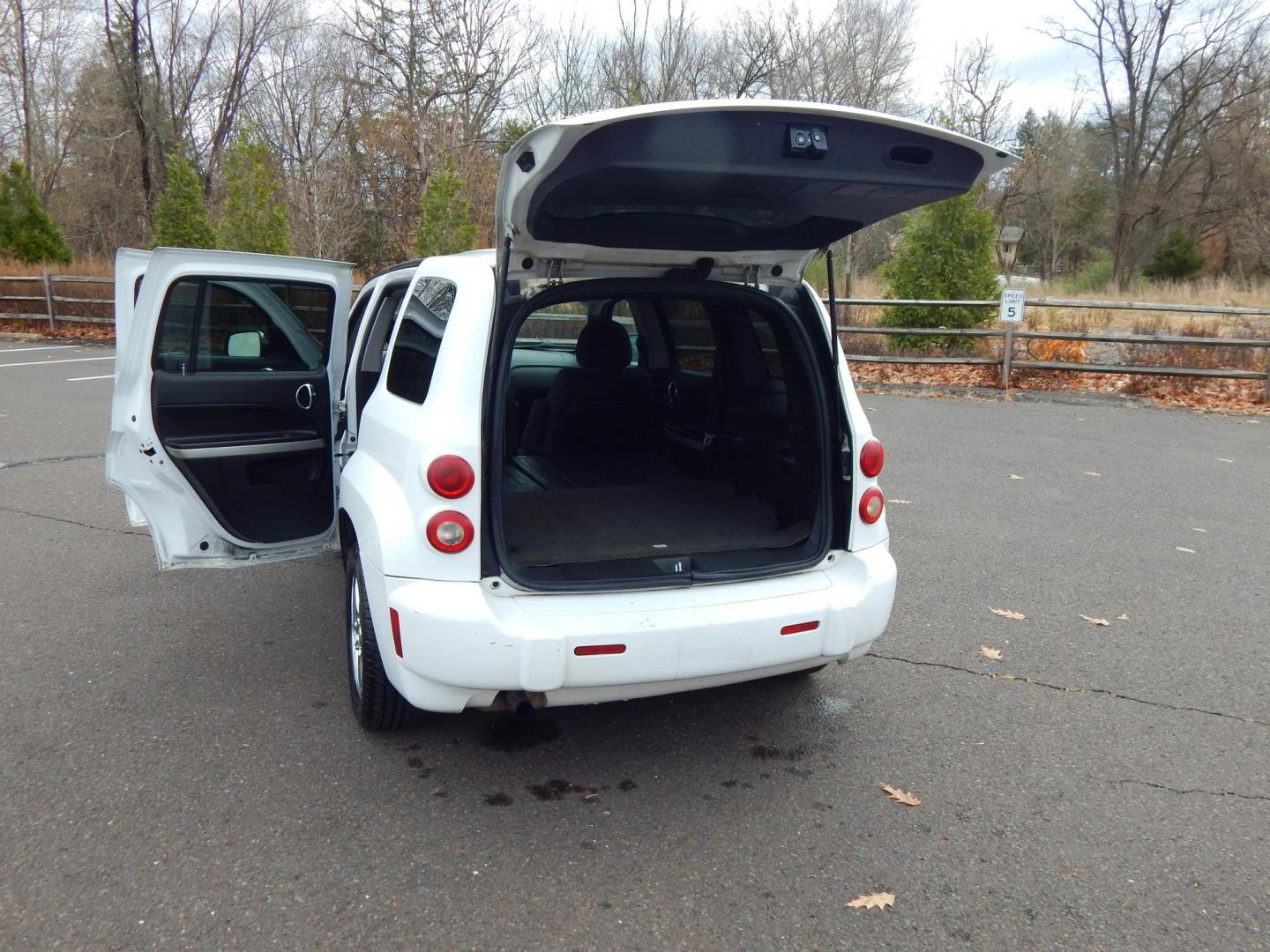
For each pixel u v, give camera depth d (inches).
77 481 280.1
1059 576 207.8
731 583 119.0
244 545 165.5
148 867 104.3
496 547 110.3
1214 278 1365.7
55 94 1279.5
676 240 116.2
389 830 112.6
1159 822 116.8
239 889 101.0
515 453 171.2
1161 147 1440.7
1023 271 1743.4
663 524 133.4
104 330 690.8
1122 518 253.6
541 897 100.9
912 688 153.5
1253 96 1360.7
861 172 99.1
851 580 125.3
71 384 468.4
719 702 148.6
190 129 1232.8
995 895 102.6
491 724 140.2
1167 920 98.6
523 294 114.1
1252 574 209.6
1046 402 447.5
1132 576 208.1
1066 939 95.7
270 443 166.7
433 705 112.6
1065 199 1581.0
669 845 110.9
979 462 320.8
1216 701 149.5
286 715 141.3
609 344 166.6
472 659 107.5
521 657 107.6
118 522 240.7
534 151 93.5
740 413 149.6
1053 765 130.0
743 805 119.7
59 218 1312.7
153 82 1191.6
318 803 118.0
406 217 1098.1
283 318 173.8
